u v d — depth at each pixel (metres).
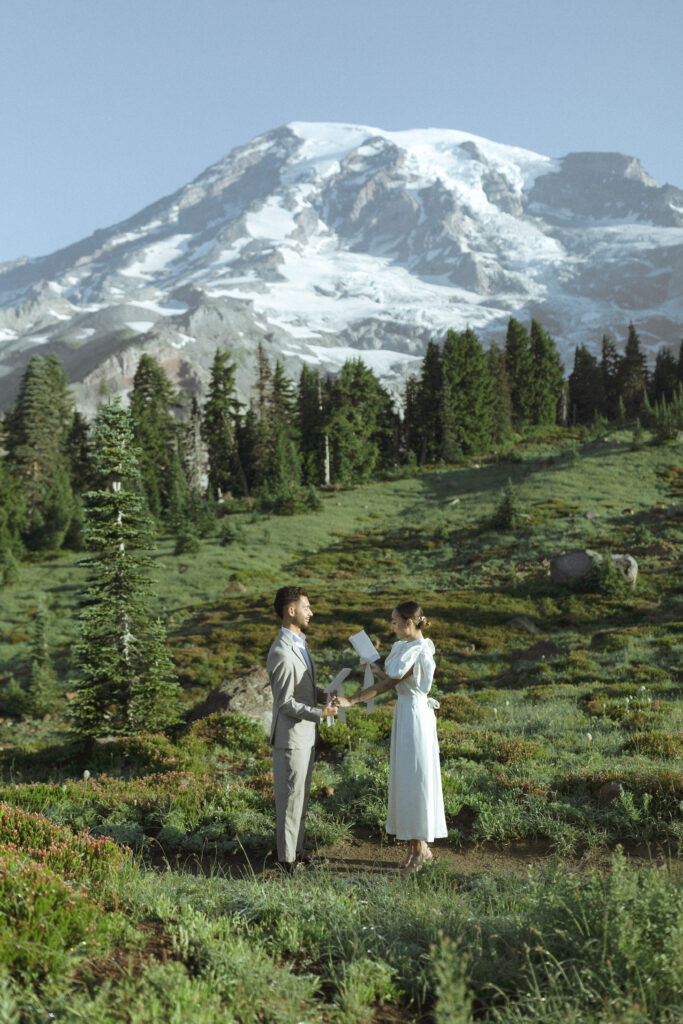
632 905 3.30
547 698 18.11
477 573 44.44
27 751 15.83
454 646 29.88
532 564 43.91
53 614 47.28
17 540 68.12
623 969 2.96
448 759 9.89
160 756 11.63
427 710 5.87
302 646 6.05
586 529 48.84
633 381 115.38
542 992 2.95
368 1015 3.00
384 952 3.57
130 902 4.04
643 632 28.08
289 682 5.81
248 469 96.19
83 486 86.44
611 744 10.66
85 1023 2.55
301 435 96.88
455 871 5.45
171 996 2.71
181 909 4.01
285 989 3.02
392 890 4.76
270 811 7.73
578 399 116.88
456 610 35.00
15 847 4.60
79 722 17.53
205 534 65.88
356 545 57.53
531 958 3.30
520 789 7.90
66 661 37.78
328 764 10.25
